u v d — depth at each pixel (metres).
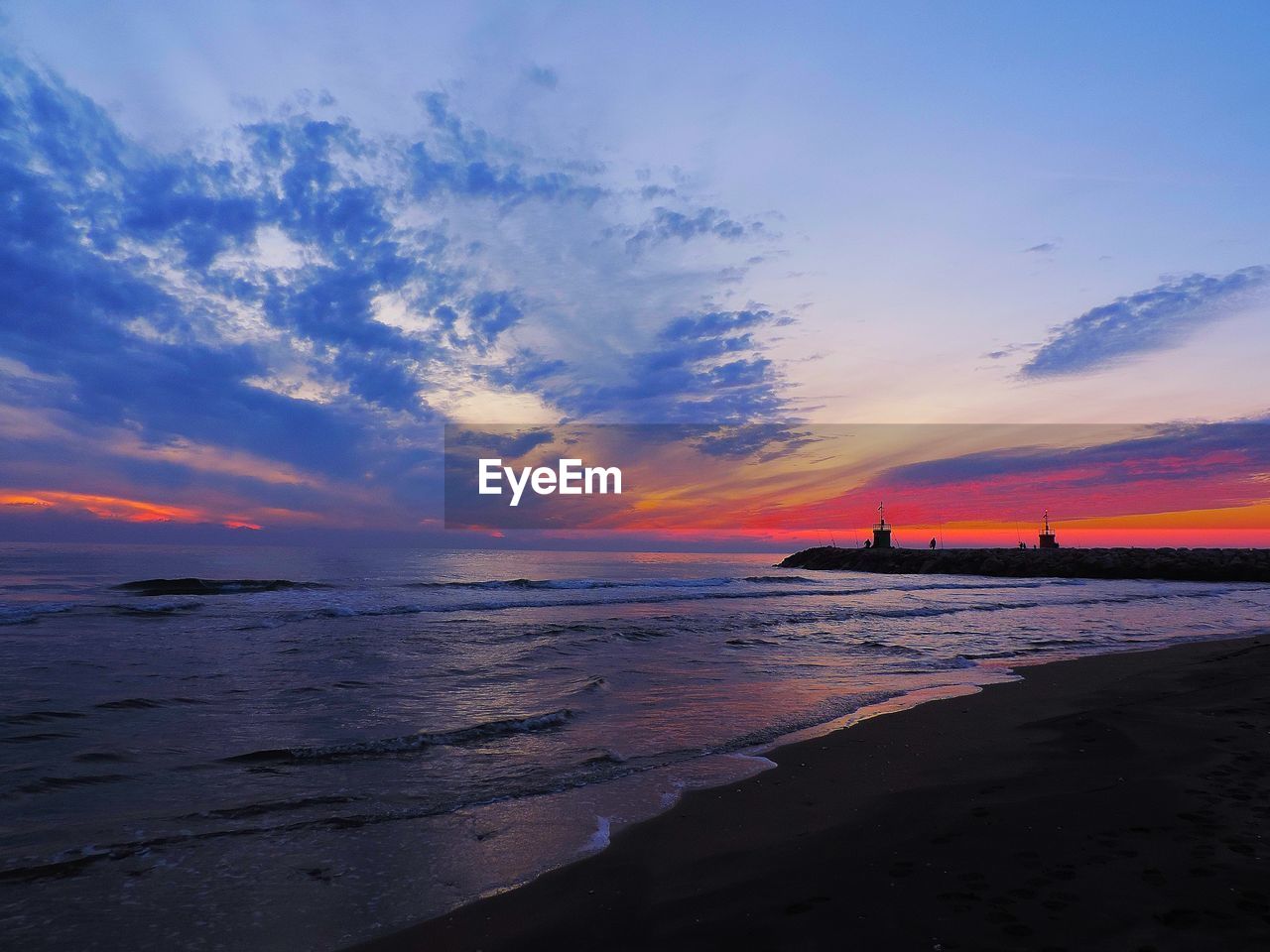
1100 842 4.14
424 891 4.12
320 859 4.57
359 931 3.66
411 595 24.97
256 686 9.86
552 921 3.68
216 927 3.71
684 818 5.23
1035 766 6.15
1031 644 15.18
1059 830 4.40
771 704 9.26
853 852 4.34
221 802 5.58
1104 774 5.64
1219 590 35.09
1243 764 5.62
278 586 27.22
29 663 11.16
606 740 7.52
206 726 7.81
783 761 6.74
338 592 25.84
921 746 7.11
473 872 4.37
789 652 13.86
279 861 4.54
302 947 3.51
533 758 6.85
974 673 11.55
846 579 45.78
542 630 16.09
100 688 9.50
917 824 4.78
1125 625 18.92
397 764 6.63
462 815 5.35
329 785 6.00
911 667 12.14
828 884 3.88
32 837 4.86
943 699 9.48
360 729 7.80
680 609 22.00
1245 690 8.65
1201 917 3.17
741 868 4.23
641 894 3.96
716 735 7.74
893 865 4.07
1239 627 18.50
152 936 3.62
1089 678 10.77
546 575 41.94
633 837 4.88
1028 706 8.88
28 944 3.53
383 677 10.66
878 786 5.82
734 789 5.89
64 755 6.69
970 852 4.17
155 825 5.11
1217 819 4.40
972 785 5.66
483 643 14.26
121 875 4.32
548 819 5.26
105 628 15.45
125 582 27.66
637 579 38.88
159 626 15.89
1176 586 39.03
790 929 3.37
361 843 4.83
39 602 20.25
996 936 3.13
